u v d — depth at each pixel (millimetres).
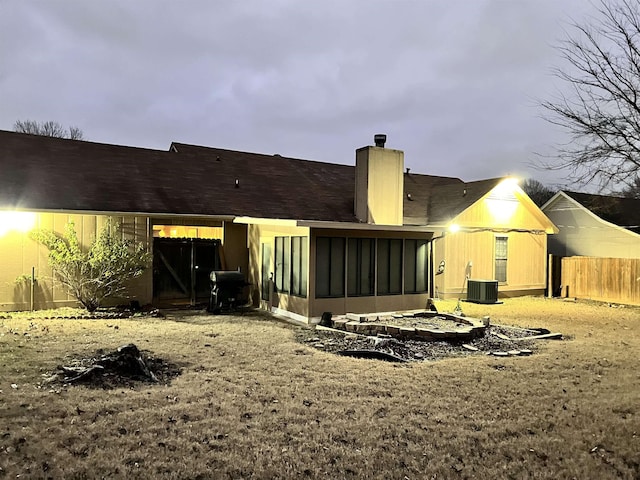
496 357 8133
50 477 3648
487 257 18000
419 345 9156
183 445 4246
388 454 4242
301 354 7871
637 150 11148
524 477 3961
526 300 17609
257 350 8031
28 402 5023
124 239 12867
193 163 17297
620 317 13516
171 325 10383
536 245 19328
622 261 17031
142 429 4520
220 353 7719
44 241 11828
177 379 6180
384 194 16406
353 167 22766
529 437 4707
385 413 5176
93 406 5012
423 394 5871
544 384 6426
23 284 11742
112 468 3818
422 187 21125
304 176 19453
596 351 8625
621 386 6422
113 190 13594
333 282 11750
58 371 6223
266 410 5145
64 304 12312
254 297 14273
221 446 4270
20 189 12250
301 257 11836
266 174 18391
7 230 11570
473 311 14336
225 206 14633
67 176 13633
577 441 4645
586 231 22016
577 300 17750
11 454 3928
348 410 5219
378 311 12406
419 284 13172
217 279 12906
